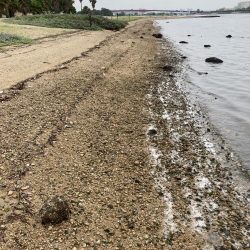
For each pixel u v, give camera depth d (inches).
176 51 1664.6
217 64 1325.0
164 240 324.2
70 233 316.8
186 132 592.7
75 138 501.7
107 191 387.9
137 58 1277.1
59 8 4650.6
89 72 904.3
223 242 329.7
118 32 2504.9
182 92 857.5
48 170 410.0
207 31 3452.3
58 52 1202.0
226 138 578.2
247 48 1888.5
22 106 591.8
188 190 412.5
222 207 384.8
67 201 358.0
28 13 4192.9
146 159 477.7
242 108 746.2
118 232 326.6
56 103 627.8
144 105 717.3
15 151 439.8
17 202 349.1
